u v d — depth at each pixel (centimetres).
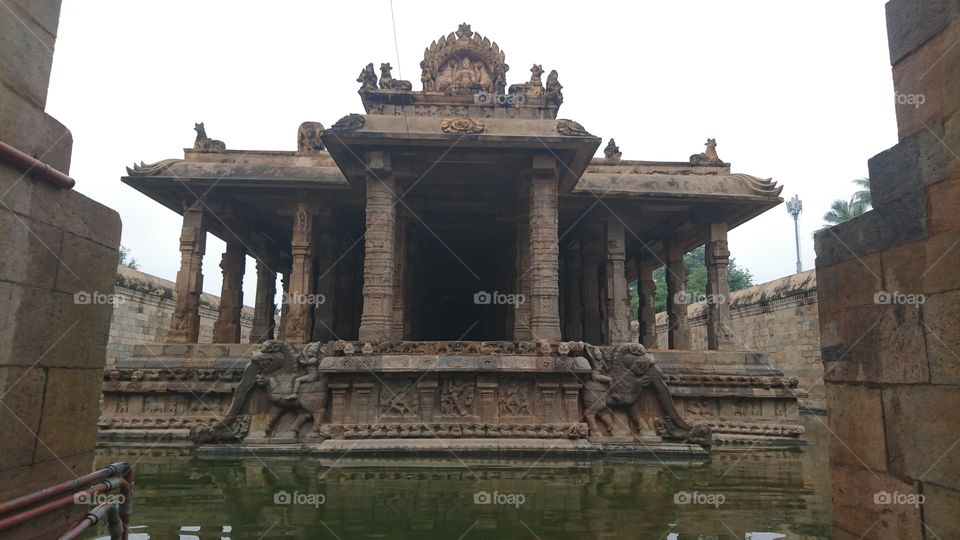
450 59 1895
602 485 932
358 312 2586
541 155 1526
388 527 678
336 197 1983
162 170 1877
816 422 2153
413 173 1568
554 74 1777
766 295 2914
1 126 366
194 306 1891
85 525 377
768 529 675
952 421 351
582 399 1339
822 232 507
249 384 1313
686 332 2386
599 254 2527
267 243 2647
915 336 387
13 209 372
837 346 477
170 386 1588
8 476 370
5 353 367
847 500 455
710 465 1146
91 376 463
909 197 400
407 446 1218
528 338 1634
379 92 1764
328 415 1317
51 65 418
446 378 1334
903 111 415
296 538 633
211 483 938
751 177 2066
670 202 2019
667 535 650
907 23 415
